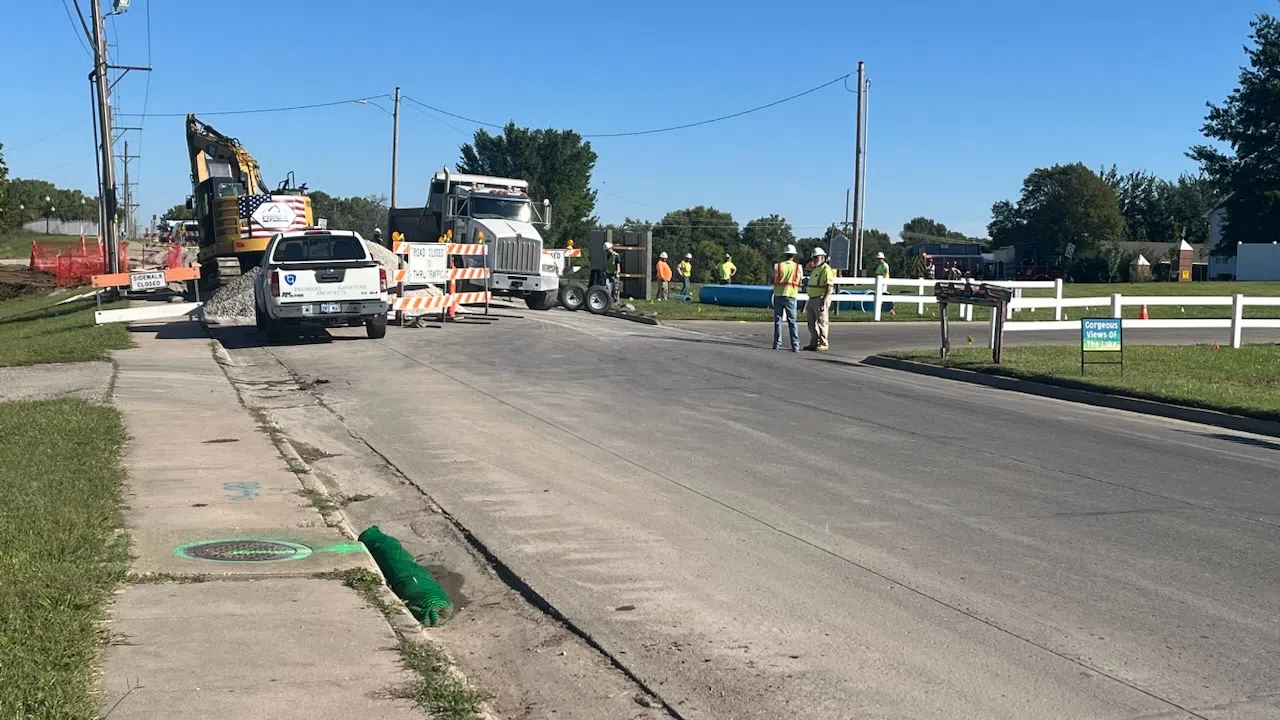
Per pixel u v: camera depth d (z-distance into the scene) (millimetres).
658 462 10617
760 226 120062
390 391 15078
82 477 8758
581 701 5301
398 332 22906
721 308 35594
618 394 15000
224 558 6992
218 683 4973
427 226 33781
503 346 20594
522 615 6547
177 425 11859
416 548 7984
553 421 12836
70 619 5504
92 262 52000
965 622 6293
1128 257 83500
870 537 8039
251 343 21094
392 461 10734
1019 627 6219
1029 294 47469
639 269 39469
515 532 8203
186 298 32594
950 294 20172
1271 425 13453
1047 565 7402
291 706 4766
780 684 5438
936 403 14977
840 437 12086
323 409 13742
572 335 23094
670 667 5676
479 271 25234
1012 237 106188
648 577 7125
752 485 9672
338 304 20469
